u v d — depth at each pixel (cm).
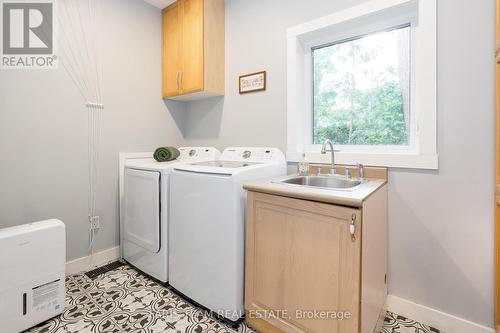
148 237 194
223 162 210
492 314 132
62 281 159
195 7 228
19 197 179
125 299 172
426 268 149
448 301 144
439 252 145
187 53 237
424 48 144
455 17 137
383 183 147
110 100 226
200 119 273
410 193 153
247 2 226
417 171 150
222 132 252
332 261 112
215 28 234
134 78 243
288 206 126
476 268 136
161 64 265
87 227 216
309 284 120
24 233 145
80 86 208
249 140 229
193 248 164
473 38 133
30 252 146
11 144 175
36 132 186
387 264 161
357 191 120
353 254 106
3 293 136
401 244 157
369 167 164
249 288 144
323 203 114
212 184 153
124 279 199
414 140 163
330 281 113
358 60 187
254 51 222
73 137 205
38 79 187
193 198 163
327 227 113
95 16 214
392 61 173
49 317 151
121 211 235
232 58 238
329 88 201
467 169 136
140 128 249
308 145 209
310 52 206
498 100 120
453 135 139
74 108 205
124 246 227
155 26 259
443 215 143
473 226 136
